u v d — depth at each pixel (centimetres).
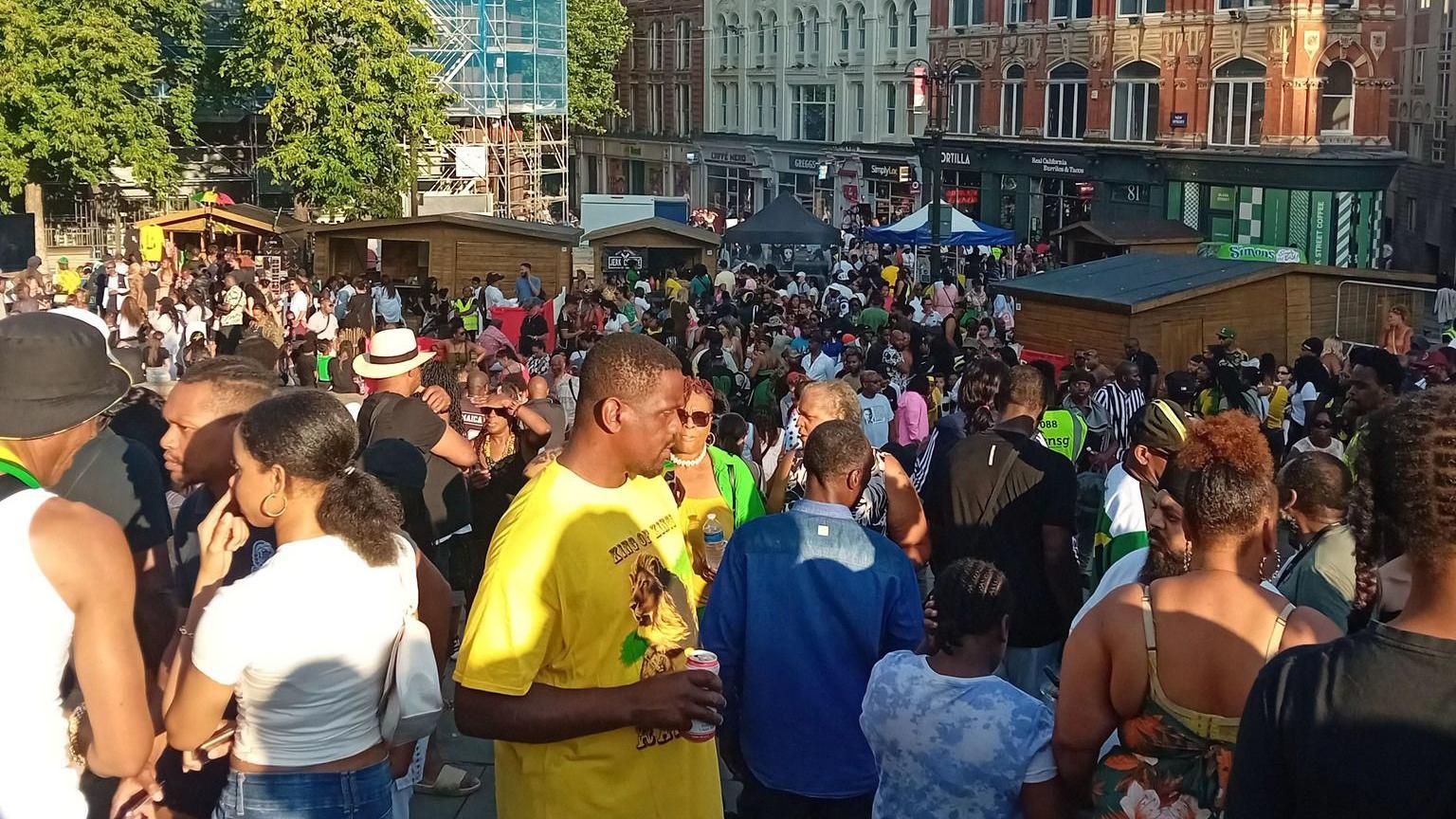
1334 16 3581
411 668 367
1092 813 377
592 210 4203
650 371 343
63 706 344
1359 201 3641
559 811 344
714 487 573
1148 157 3984
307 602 348
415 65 4256
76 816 328
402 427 630
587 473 348
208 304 2797
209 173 4994
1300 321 2048
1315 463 501
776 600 462
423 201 5188
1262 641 331
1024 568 594
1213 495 340
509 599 333
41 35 3991
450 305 2698
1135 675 343
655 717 335
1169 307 1959
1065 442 862
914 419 1211
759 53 5888
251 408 359
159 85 4684
